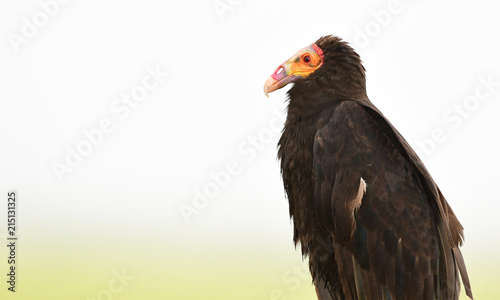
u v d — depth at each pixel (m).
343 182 9.57
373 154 9.62
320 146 9.80
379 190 9.50
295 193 10.44
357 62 10.55
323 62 10.55
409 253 9.43
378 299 9.56
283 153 10.64
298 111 10.44
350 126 9.73
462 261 9.62
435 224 9.60
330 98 10.30
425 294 9.42
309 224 10.30
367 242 9.55
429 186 9.42
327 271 10.44
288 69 10.65
